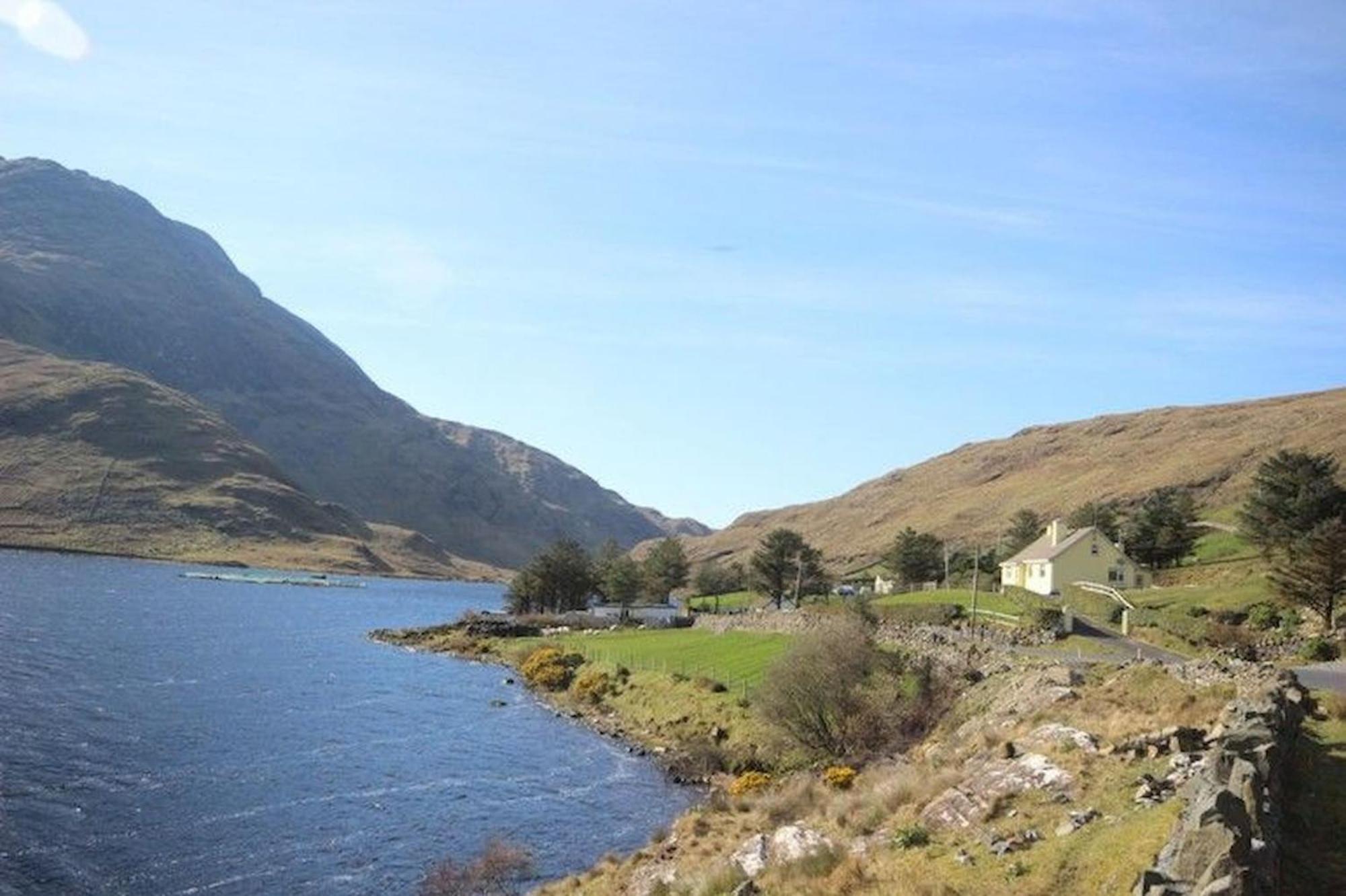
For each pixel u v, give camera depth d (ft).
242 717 242.37
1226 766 66.59
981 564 438.81
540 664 339.98
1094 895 62.49
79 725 217.36
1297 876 59.88
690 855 118.01
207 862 140.87
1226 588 277.64
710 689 247.91
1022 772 92.89
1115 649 201.98
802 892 79.82
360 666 359.25
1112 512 496.23
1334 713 105.19
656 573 574.56
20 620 398.83
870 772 140.77
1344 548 215.10
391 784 187.21
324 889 133.18
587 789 187.73
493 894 130.52
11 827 147.54
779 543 464.24
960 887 69.67
